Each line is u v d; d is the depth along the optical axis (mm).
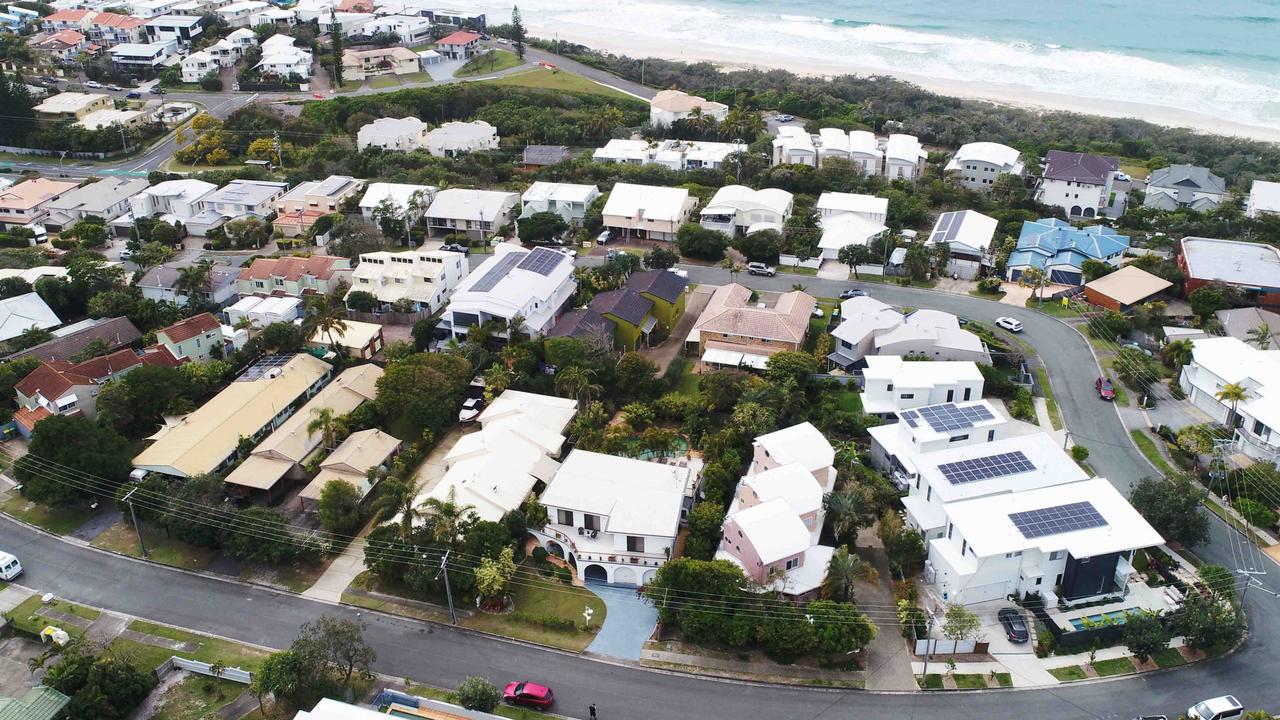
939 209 186000
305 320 128500
